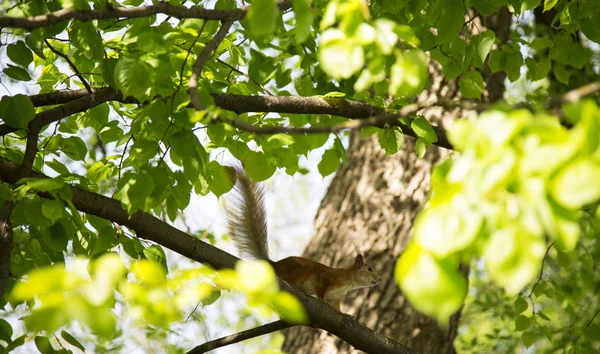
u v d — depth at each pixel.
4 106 7.82
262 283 4.23
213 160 9.12
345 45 4.82
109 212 7.79
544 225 3.56
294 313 4.32
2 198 7.29
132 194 7.32
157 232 7.91
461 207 3.63
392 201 13.34
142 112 7.84
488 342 21.12
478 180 3.62
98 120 9.61
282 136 9.00
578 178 3.39
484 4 9.16
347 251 13.16
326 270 11.97
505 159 3.57
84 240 8.80
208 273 4.58
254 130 5.21
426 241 3.61
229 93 9.15
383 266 12.87
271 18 5.29
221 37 7.14
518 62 10.33
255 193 12.10
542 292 12.05
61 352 8.18
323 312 8.59
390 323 12.48
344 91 10.25
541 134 3.67
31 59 8.46
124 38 8.20
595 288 16.84
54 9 7.93
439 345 12.54
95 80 9.67
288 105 8.81
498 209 3.61
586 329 11.98
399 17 9.63
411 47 6.29
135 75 6.84
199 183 9.24
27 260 8.60
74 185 8.34
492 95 13.73
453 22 9.05
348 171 14.20
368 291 12.77
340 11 4.99
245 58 11.07
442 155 13.53
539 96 17.52
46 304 3.94
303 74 10.71
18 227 9.05
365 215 13.41
